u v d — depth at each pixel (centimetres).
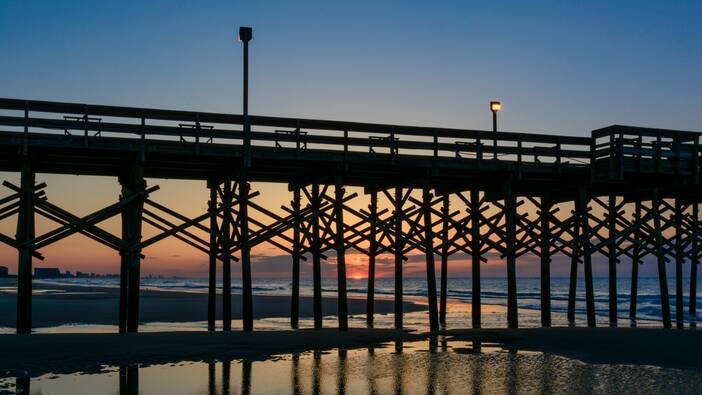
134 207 1988
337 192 2231
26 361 1580
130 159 2053
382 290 10606
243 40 2108
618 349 1889
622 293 9225
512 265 2481
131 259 1986
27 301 1883
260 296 6656
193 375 1465
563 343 1995
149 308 4259
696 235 2880
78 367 1533
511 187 2636
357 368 1578
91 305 4344
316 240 2411
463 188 2717
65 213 1920
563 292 9962
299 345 1908
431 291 2369
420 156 2267
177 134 1989
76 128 1898
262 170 2294
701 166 2614
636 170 2506
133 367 1545
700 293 9181
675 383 1452
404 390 1353
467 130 2336
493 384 1423
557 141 2477
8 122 1847
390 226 2358
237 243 2148
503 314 4078
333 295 7412
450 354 1803
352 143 2175
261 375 1478
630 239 2772
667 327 2741
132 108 1955
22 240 1877
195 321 3250
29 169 1902
